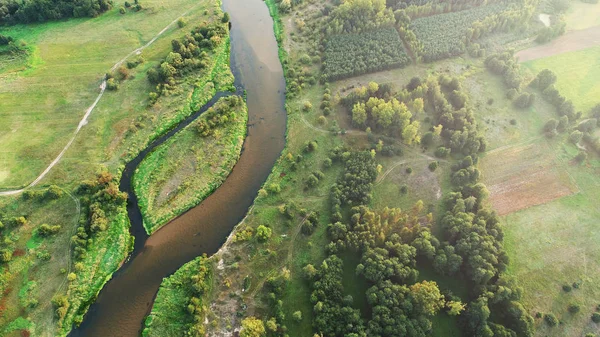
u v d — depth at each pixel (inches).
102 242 3668.8
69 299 3326.8
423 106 4817.9
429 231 3698.3
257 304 3366.1
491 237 3550.7
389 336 3053.6
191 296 3376.0
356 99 4788.4
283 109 4980.3
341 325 3169.3
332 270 3454.7
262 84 5280.5
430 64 5551.2
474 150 4389.8
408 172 4286.4
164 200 4018.2
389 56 5467.5
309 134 4655.5
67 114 4714.6
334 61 5359.3
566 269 3617.1
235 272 3543.3
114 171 4220.0
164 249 3725.4
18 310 3240.7
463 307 3260.3
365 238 3599.9
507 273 3543.3
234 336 3206.2
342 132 4638.3
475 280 3363.7
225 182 4264.3
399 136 4598.9
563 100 4931.1
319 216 3932.1
